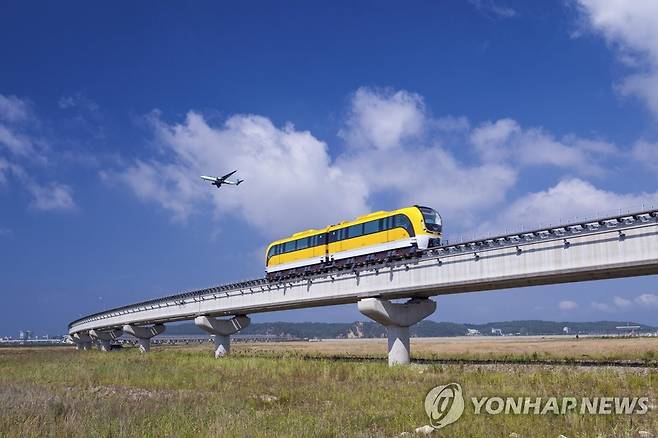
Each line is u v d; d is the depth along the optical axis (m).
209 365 50.16
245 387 32.91
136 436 17.20
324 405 25.64
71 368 47.06
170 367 47.81
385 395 27.58
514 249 39.72
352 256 55.34
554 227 36.91
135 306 106.56
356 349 110.94
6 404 22.45
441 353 77.50
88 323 137.00
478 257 42.38
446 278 44.84
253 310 75.56
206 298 82.75
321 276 58.69
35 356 80.56
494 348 94.06
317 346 147.00
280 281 64.88
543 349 82.50
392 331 52.25
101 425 18.53
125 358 68.00
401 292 49.69
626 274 36.19
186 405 23.78
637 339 114.56
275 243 68.94
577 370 34.06
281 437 16.75
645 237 32.53
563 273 36.50
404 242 49.38
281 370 42.25
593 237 35.06
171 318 97.31
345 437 17.31
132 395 29.80
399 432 18.80
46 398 25.34
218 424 18.03
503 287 44.72
